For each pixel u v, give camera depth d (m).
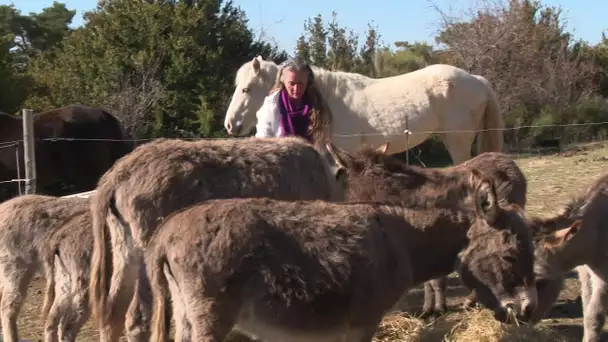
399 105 7.66
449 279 7.11
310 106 5.02
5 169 9.40
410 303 6.30
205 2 18.45
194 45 16.59
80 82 16.12
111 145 10.15
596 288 5.11
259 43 19.77
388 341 5.22
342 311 3.61
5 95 13.57
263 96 7.49
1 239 5.29
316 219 3.62
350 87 7.61
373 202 3.90
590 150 15.95
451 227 3.87
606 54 23.48
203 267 3.36
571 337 5.32
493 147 8.22
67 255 4.94
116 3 17.19
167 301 3.58
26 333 5.65
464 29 22.56
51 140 8.97
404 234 3.85
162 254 3.50
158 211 4.04
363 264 3.62
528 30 22.31
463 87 7.90
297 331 3.57
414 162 16.23
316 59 23.00
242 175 4.26
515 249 3.70
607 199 5.05
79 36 18.33
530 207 9.31
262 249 3.44
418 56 21.45
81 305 4.92
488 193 3.70
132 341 4.09
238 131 7.57
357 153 5.07
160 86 15.75
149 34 16.41
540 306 4.91
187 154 4.17
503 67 21.56
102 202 4.14
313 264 3.53
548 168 13.34
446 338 5.21
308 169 4.54
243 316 3.47
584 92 21.22
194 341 3.37
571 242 4.89
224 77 17.33
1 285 5.41
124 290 4.19
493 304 3.75
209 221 3.45
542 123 18.92
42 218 5.28
